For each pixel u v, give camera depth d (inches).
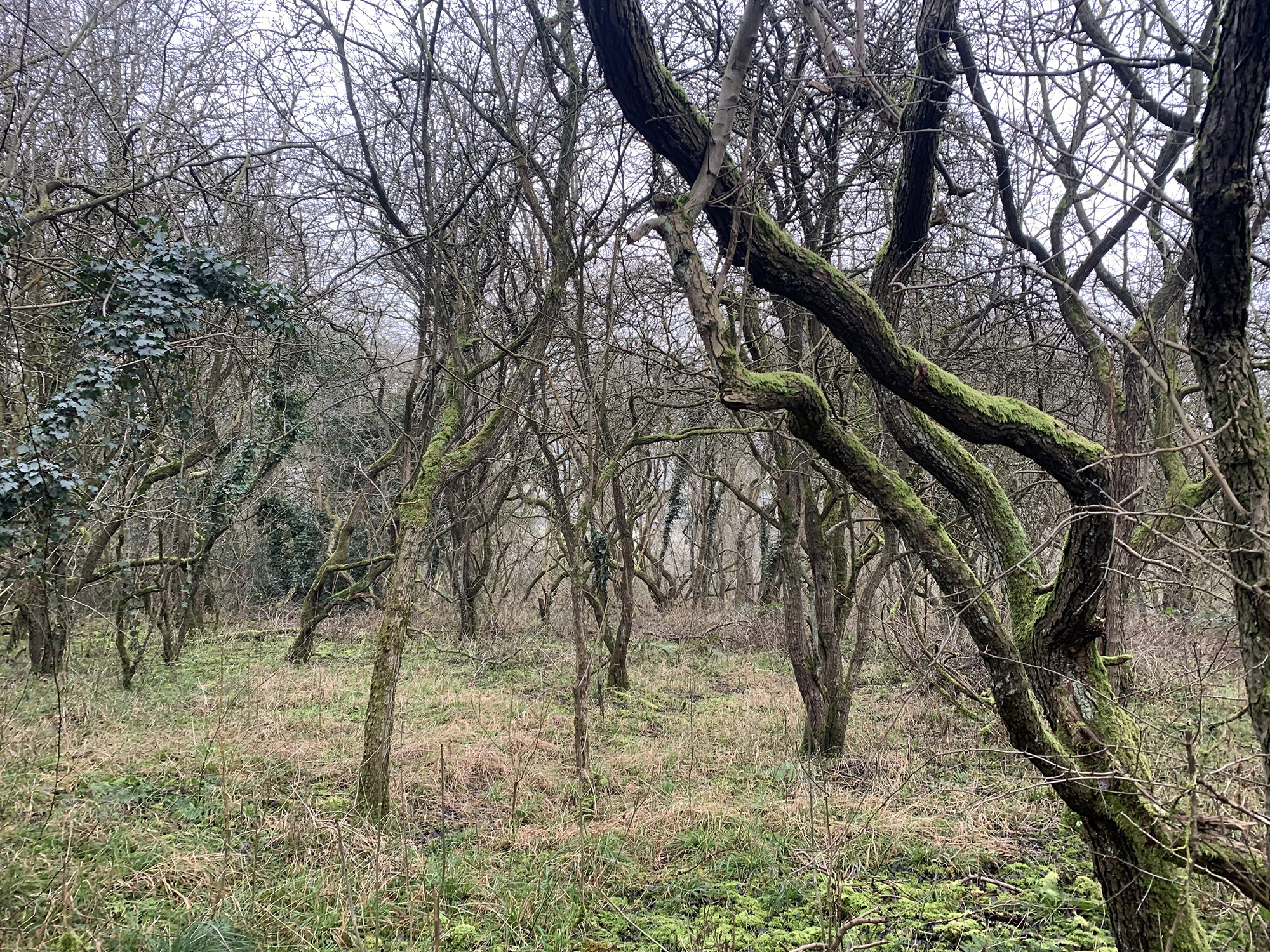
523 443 485.1
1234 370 93.2
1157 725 153.2
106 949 148.6
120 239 334.3
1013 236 215.0
